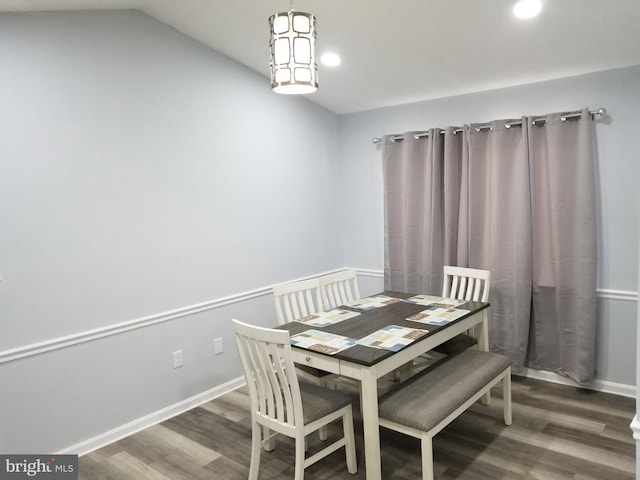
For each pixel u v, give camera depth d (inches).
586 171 116.3
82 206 99.7
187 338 122.2
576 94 121.0
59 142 95.6
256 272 142.3
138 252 110.4
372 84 140.5
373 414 78.4
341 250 178.4
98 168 102.2
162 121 114.8
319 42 114.2
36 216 92.4
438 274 147.0
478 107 139.3
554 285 125.7
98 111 102.0
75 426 99.4
